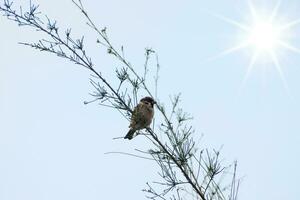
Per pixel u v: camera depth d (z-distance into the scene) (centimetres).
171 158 980
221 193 929
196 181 951
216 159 954
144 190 951
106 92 1095
